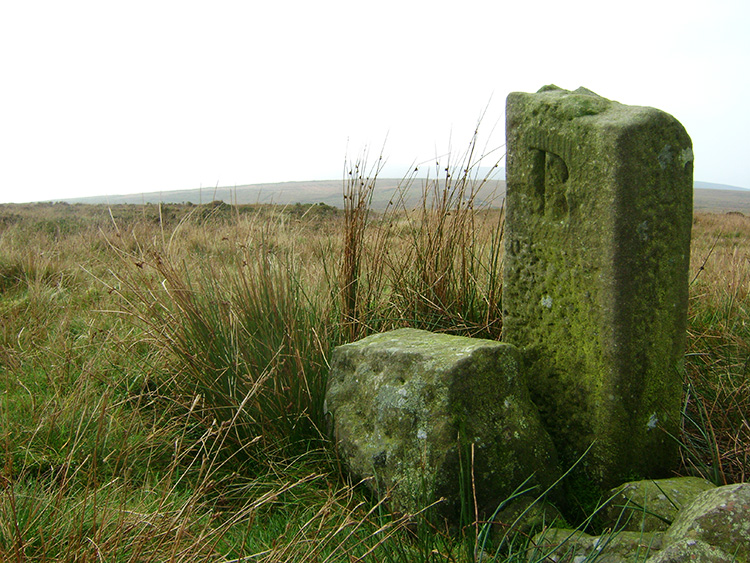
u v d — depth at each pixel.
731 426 2.45
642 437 2.12
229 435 2.62
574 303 2.15
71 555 1.68
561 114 2.13
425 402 2.07
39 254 5.85
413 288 3.29
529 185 2.28
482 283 3.27
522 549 1.81
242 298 2.96
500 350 2.15
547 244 2.24
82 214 12.13
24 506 1.91
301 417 2.64
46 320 4.15
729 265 4.46
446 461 1.96
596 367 2.10
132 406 2.81
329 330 3.21
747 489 1.59
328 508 2.00
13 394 3.05
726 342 3.29
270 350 2.77
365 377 2.40
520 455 2.06
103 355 3.41
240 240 3.35
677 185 2.04
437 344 2.30
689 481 2.04
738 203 81.69
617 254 1.97
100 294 4.79
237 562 1.74
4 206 17.67
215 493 2.38
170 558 1.62
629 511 1.93
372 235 3.40
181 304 2.90
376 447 2.22
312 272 3.73
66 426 2.60
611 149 1.94
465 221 3.20
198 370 2.82
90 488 2.26
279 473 2.46
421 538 1.86
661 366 2.12
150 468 2.49
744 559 1.44
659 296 2.07
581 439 2.19
